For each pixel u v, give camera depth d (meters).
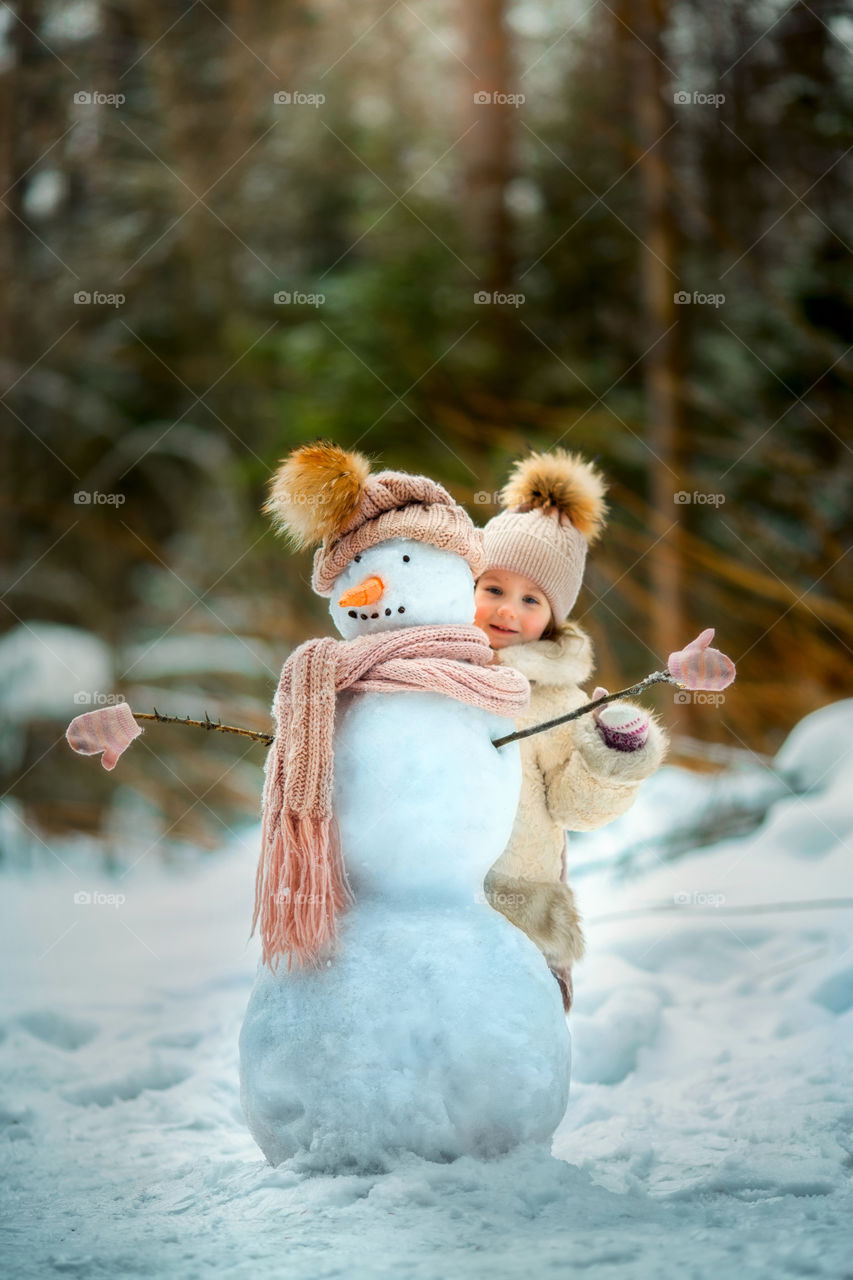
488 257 12.89
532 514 3.71
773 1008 4.19
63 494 15.14
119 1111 3.65
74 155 14.29
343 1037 2.69
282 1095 2.74
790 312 10.97
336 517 3.07
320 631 10.79
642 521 10.38
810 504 10.69
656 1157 2.99
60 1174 3.09
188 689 11.23
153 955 5.50
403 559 3.04
